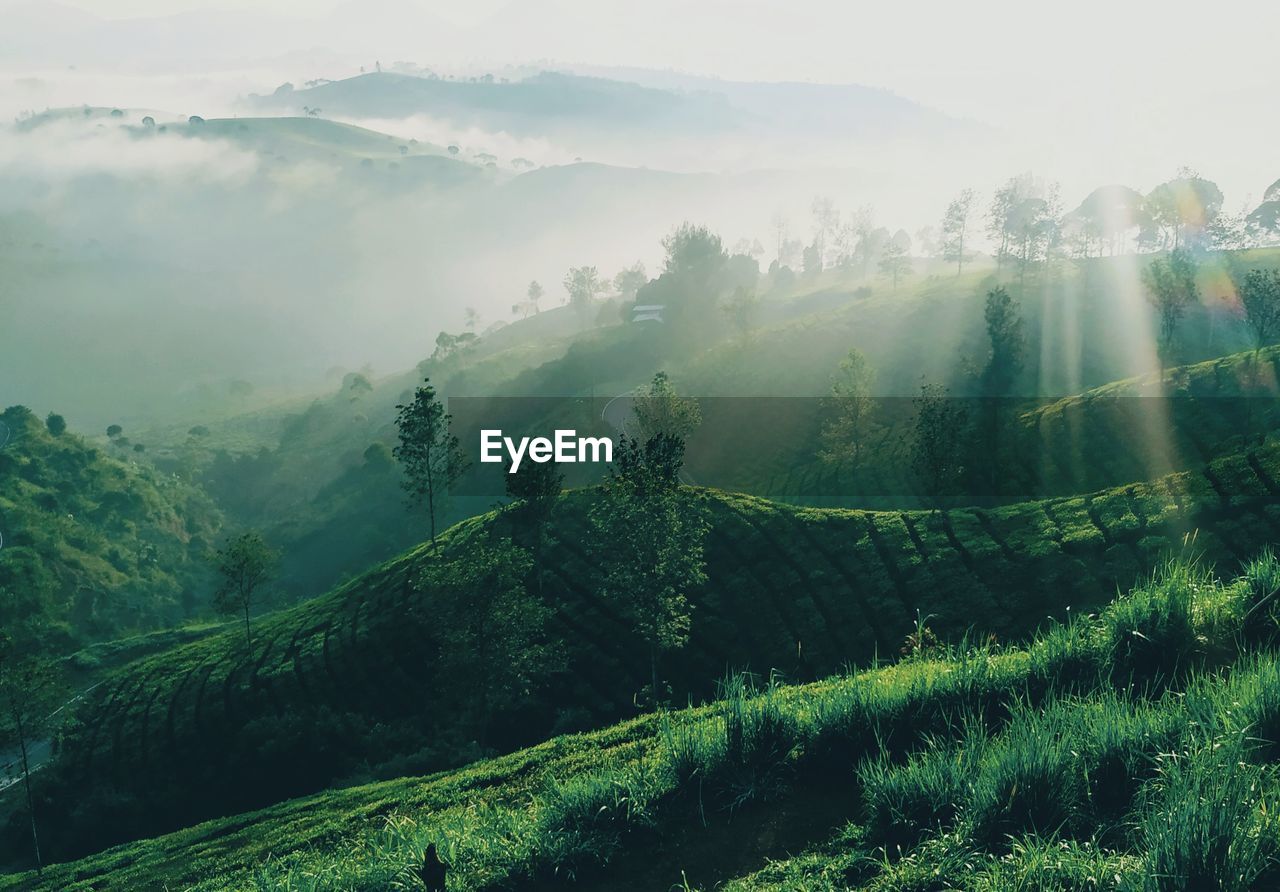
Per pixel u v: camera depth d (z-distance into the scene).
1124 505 63.78
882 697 11.88
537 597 64.75
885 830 9.38
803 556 66.88
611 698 57.69
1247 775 7.19
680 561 52.22
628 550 53.38
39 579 155.75
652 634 51.97
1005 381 147.62
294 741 60.22
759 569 66.38
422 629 71.06
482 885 10.52
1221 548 54.84
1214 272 178.25
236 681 73.50
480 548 60.09
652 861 10.31
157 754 65.56
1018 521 66.69
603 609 66.62
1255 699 8.80
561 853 10.58
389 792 39.03
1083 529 61.72
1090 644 12.24
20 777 71.62
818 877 8.71
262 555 87.19
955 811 9.14
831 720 11.73
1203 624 11.79
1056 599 55.44
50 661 62.66
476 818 14.30
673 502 52.81
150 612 171.75
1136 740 8.99
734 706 12.11
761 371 183.25
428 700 63.28
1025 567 59.47
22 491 189.50
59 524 178.50
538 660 57.72
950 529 67.56
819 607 61.06
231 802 57.31
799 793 11.09
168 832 56.31
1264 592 11.95
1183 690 10.83
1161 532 59.00
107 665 112.56
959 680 11.96
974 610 56.38
